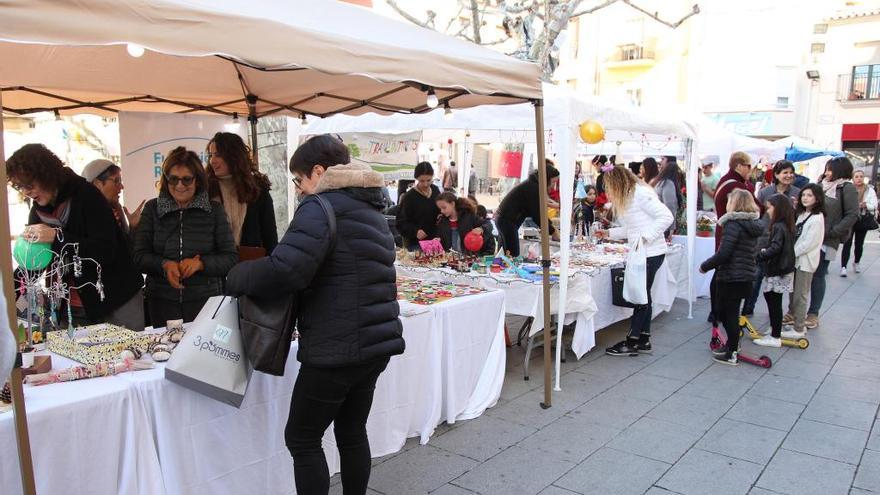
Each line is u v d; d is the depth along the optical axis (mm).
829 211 5945
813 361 5012
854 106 22500
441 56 2875
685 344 5531
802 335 5535
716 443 3432
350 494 2412
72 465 1914
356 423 2398
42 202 2771
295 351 2611
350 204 2135
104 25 1745
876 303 7418
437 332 3459
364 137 7793
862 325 6289
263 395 2492
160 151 4395
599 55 25266
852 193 5934
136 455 2074
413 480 2967
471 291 3990
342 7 2926
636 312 5121
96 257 2818
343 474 2404
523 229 6965
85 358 2256
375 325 2156
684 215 7590
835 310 7031
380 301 2178
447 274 4773
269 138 6012
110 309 2955
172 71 3820
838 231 5910
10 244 1658
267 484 2537
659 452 3312
